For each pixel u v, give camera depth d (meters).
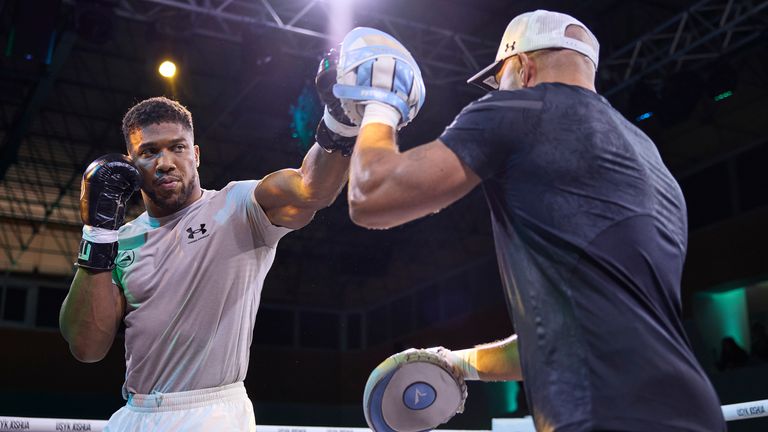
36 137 12.70
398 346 15.64
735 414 2.45
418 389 1.61
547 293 1.24
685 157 12.73
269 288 16.92
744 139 12.10
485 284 14.92
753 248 10.95
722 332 11.48
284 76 9.96
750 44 8.58
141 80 11.51
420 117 12.11
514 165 1.29
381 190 1.26
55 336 14.05
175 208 1.96
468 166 1.27
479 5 9.67
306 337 16.98
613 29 9.97
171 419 1.79
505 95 1.32
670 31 9.62
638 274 1.23
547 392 1.21
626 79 9.45
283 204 1.87
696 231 11.90
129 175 1.87
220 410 1.81
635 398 1.15
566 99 1.32
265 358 16.14
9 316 14.56
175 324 1.84
